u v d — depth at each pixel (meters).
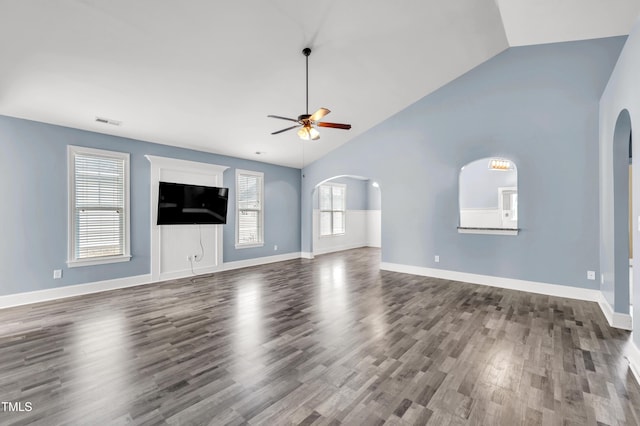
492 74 4.63
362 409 1.82
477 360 2.40
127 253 4.79
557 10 3.25
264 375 2.20
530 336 2.85
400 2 3.22
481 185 7.48
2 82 3.15
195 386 2.06
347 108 5.27
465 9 3.47
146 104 3.98
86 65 3.13
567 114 4.07
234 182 6.38
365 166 6.26
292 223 7.69
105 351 2.58
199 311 3.62
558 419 1.72
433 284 4.86
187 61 3.39
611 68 3.80
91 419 1.74
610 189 3.26
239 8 2.89
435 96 5.23
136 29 2.85
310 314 3.49
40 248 4.01
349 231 10.01
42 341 2.78
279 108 4.69
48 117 3.93
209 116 4.57
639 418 1.73
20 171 3.86
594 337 2.82
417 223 5.54
